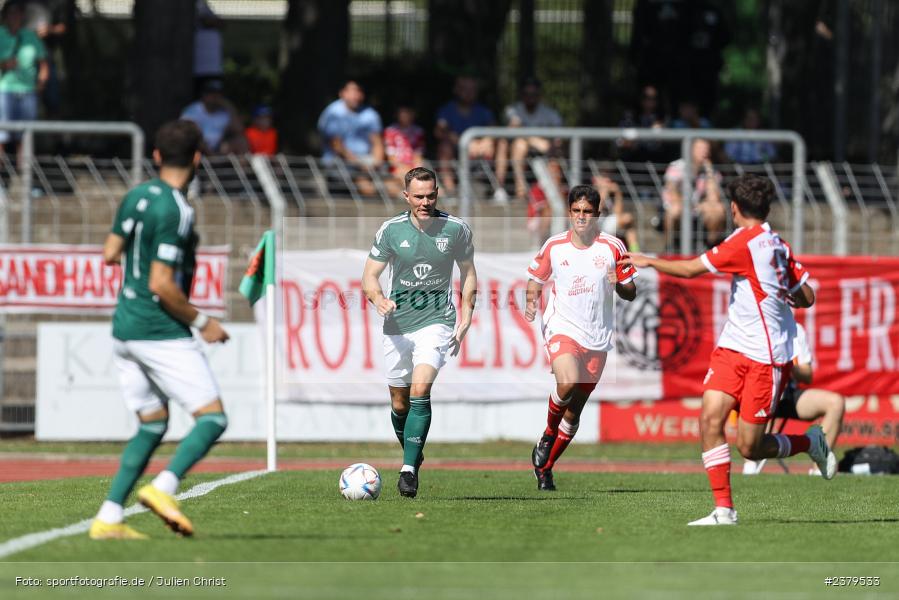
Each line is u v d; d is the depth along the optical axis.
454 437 57.00
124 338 23.25
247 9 134.75
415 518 27.83
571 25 129.62
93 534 23.94
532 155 60.38
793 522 28.38
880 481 40.59
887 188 61.47
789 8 100.25
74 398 57.25
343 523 26.83
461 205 56.69
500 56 114.69
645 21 70.88
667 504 31.64
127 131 58.50
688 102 66.19
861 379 57.59
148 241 23.06
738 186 27.41
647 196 58.44
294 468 47.50
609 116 112.75
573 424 35.03
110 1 126.25
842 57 87.69
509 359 56.62
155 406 24.05
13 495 32.25
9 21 66.62
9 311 56.88
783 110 102.06
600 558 22.73
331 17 82.19
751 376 27.38
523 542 24.47
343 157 62.56
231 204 58.69
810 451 30.22
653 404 57.47
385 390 56.94
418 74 86.56
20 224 58.72
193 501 30.73
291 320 56.53
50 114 73.81
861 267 57.75
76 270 57.19
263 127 71.44
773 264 27.09
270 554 22.59
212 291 56.97
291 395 56.62
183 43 72.38
